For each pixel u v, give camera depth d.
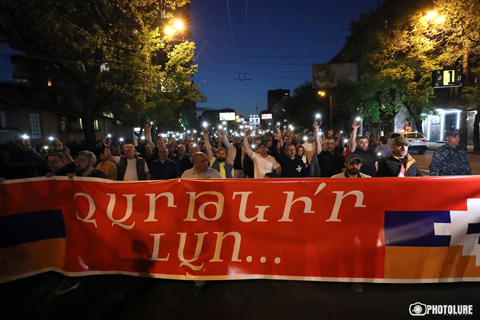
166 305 3.33
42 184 3.89
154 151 8.59
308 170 6.29
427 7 19.62
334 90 35.19
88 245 3.88
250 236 3.70
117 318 3.12
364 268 3.58
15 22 10.52
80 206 3.90
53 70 14.43
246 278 3.70
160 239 3.79
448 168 4.67
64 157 3.87
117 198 3.85
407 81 22.25
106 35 12.04
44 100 20.56
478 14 16.02
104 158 6.35
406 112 34.91
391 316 3.05
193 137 10.67
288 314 3.12
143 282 3.84
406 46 20.94
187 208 3.76
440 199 3.52
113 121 31.66
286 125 75.44
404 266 3.55
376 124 39.41
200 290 3.54
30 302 3.45
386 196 3.55
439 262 3.54
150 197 3.80
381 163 4.65
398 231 3.55
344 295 3.45
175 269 3.76
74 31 11.35
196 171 4.43
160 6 13.78
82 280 3.91
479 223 3.52
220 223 3.73
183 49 18.16
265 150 5.80
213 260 3.72
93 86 14.43
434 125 32.75
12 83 17.94
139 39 13.30
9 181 3.74
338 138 7.92
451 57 18.70
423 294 3.42
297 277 3.65
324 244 3.62
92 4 11.92
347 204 3.59
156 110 23.52
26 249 3.82
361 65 29.19
